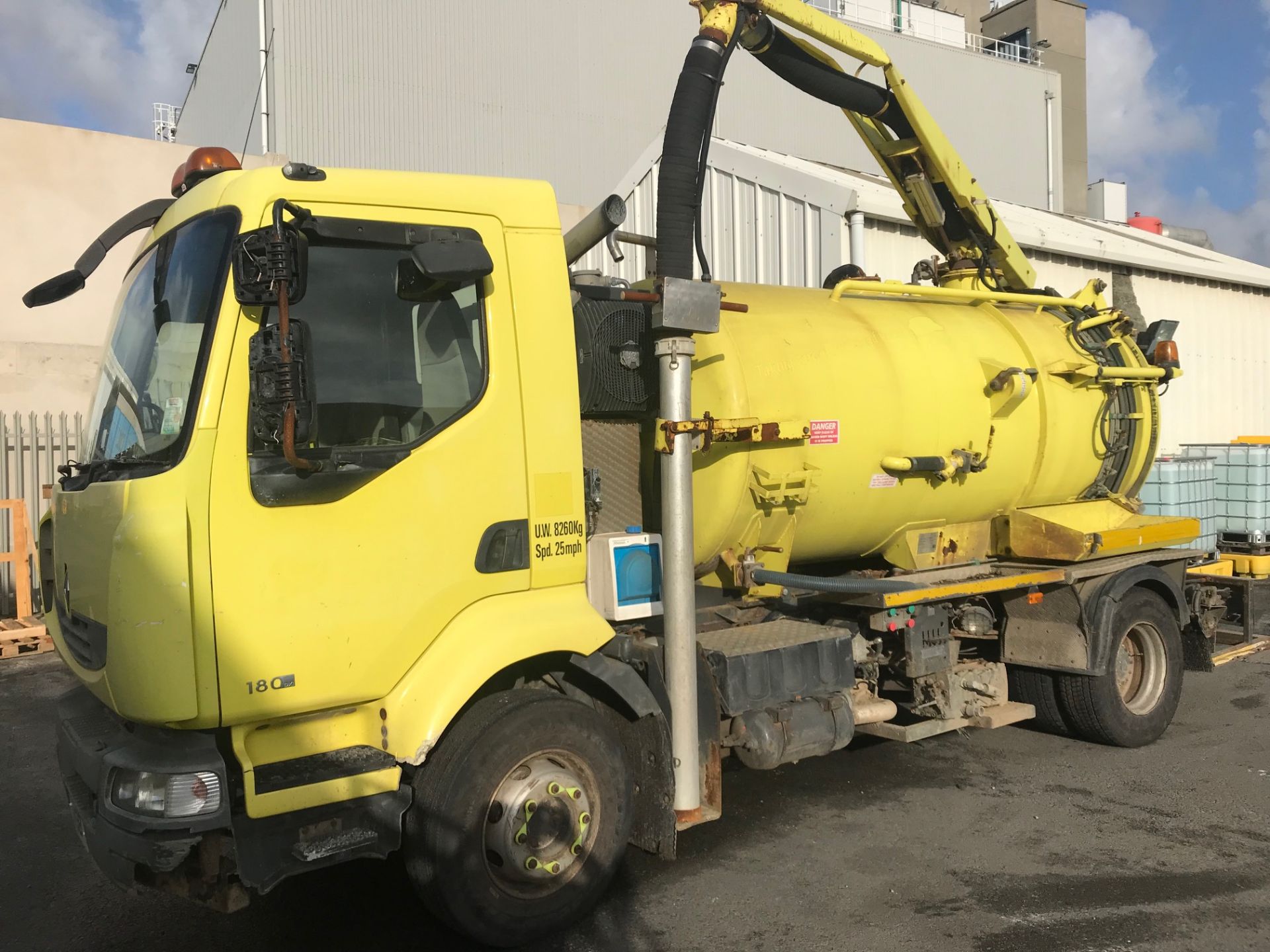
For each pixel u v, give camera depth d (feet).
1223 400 47.78
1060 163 116.06
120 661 9.70
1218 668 27.91
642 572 13.80
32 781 18.92
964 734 21.38
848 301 18.08
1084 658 19.04
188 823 9.67
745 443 14.87
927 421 17.28
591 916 12.83
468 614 11.57
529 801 11.71
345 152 67.82
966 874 14.07
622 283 15.65
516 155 75.10
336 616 10.57
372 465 10.73
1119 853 14.80
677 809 13.07
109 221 41.01
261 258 9.75
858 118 21.97
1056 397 19.40
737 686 13.88
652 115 81.92
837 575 18.89
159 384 10.82
